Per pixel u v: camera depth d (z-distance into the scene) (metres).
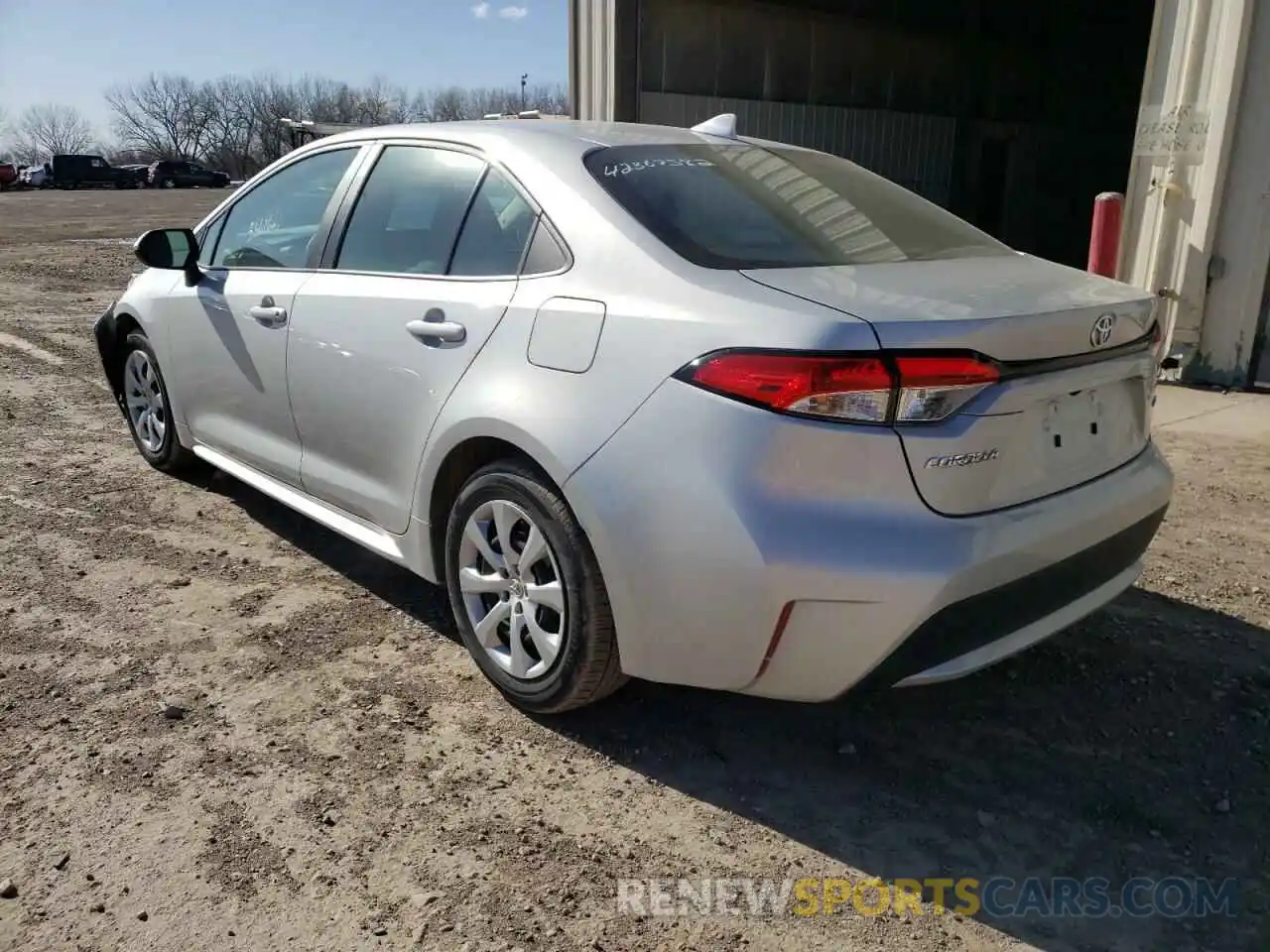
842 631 2.27
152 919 2.16
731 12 12.39
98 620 3.47
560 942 2.13
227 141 83.88
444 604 3.65
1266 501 4.75
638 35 10.86
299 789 2.59
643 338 2.45
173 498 4.68
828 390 2.18
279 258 3.81
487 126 3.29
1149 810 2.59
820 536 2.22
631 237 2.64
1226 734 2.92
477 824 2.48
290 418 3.68
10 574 3.83
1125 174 16.75
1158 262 7.14
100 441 5.59
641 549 2.42
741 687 2.44
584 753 2.79
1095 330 2.47
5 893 2.21
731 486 2.27
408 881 2.29
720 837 2.47
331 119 82.75
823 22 13.53
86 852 2.35
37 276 12.98
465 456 2.98
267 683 3.09
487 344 2.83
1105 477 2.68
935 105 15.65
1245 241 6.76
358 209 3.50
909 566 2.20
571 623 2.67
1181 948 2.15
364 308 3.26
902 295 2.38
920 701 3.08
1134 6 15.98
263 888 2.25
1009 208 17.47
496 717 2.94
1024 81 17.09
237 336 3.88
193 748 2.75
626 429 2.44
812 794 2.64
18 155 90.69
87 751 2.73
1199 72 6.71
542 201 2.87
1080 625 3.54
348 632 3.43
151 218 26.14
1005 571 2.32
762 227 2.80
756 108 13.07
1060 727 2.95
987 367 2.24
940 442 2.22
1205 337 7.06
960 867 2.38
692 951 2.12
